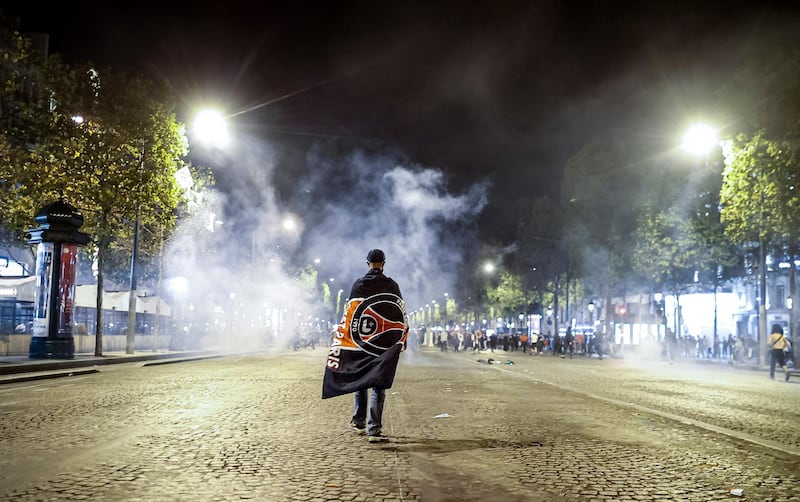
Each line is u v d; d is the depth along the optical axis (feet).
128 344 104.42
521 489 19.49
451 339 203.00
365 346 25.98
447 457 23.93
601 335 166.09
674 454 25.49
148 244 137.39
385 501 17.93
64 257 84.23
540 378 68.85
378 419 26.68
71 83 87.15
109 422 31.53
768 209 92.27
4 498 17.78
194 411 36.01
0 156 83.05
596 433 30.22
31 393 46.34
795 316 123.03
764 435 31.48
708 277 157.58
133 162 94.02
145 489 18.85
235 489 18.94
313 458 23.43
